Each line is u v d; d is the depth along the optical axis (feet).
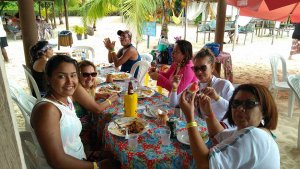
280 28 43.57
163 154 5.05
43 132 4.88
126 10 18.43
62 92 5.41
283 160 9.39
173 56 9.66
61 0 51.47
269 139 3.93
